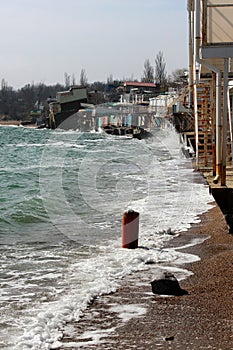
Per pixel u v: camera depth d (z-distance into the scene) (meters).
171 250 11.62
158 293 8.77
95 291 8.91
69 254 11.70
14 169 32.50
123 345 6.79
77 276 9.93
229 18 13.16
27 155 43.91
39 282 9.61
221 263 10.40
